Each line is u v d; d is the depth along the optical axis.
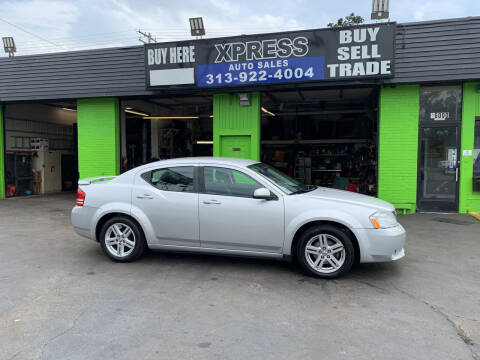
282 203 4.65
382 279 4.60
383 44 8.39
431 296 4.07
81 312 3.67
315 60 8.80
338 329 3.32
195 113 14.76
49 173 14.43
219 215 4.83
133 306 3.81
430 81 8.45
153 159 15.27
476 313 3.64
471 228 7.41
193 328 3.34
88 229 5.40
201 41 9.49
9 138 13.01
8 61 11.34
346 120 14.81
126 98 11.09
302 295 4.11
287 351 2.96
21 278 4.66
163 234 5.08
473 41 8.18
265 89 9.44
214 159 5.23
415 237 6.72
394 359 2.84
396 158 9.12
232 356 2.88
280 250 4.69
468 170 8.84
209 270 4.96
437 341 3.11
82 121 11.20
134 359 2.84
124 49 10.37
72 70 10.82
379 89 9.12
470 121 8.73
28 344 3.06
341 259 4.51
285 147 15.66
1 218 8.94
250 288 4.31
